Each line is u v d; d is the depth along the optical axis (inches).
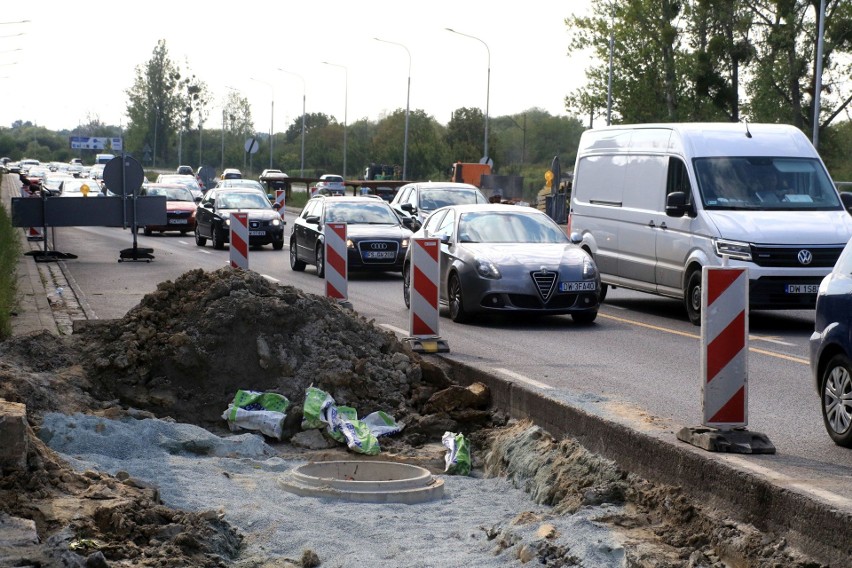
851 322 388.8
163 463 379.6
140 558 274.2
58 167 6117.1
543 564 287.7
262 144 7313.0
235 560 293.1
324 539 310.2
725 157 815.1
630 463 348.8
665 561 278.5
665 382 534.3
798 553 268.4
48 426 393.4
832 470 322.3
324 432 443.5
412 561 294.5
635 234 872.9
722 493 302.8
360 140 6269.7
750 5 2726.4
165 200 1322.6
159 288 513.0
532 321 813.2
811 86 2684.5
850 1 2568.9
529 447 391.2
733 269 342.0
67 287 973.8
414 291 602.9
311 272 1243.8
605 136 946.7
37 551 252.8
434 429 449.1
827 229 759.7
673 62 2923.2
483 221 842.2
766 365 599.8
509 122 6220.5
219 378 471.2
